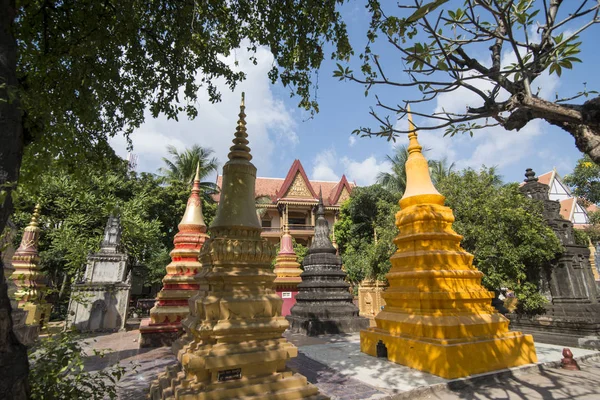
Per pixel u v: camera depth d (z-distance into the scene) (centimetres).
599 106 300
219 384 482
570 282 1212
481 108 359
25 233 1573
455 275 825
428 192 958
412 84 381
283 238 1973
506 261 1221
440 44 342
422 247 880
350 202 3475
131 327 1806
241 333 527
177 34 735
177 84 786
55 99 603
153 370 820
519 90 332
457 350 707
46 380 386
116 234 1833
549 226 1296
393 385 655
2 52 393
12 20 420
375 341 919
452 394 639
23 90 449
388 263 2011
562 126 353
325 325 1366
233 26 803
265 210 3828
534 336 1188
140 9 680
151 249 2508
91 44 579
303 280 1596
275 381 509
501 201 1289
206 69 836
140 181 2823
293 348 545
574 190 2066
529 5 361
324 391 628
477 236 1265
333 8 668
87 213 2039
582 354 899
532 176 1449
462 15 383
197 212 1364
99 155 716
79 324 1582
